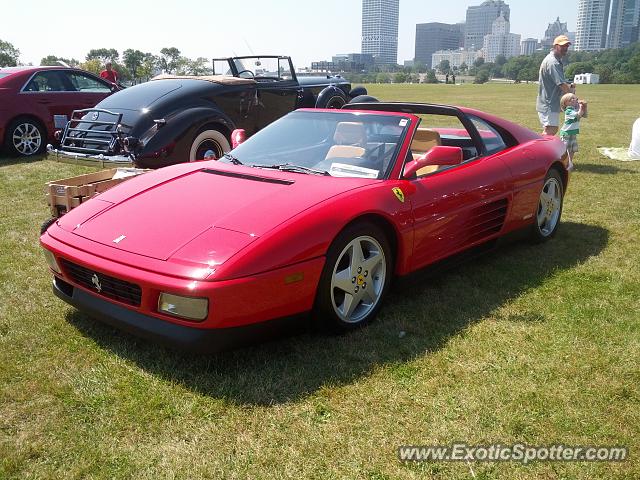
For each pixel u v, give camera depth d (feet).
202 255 9.47
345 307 11.21
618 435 8.39
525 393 9.37
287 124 14.53
